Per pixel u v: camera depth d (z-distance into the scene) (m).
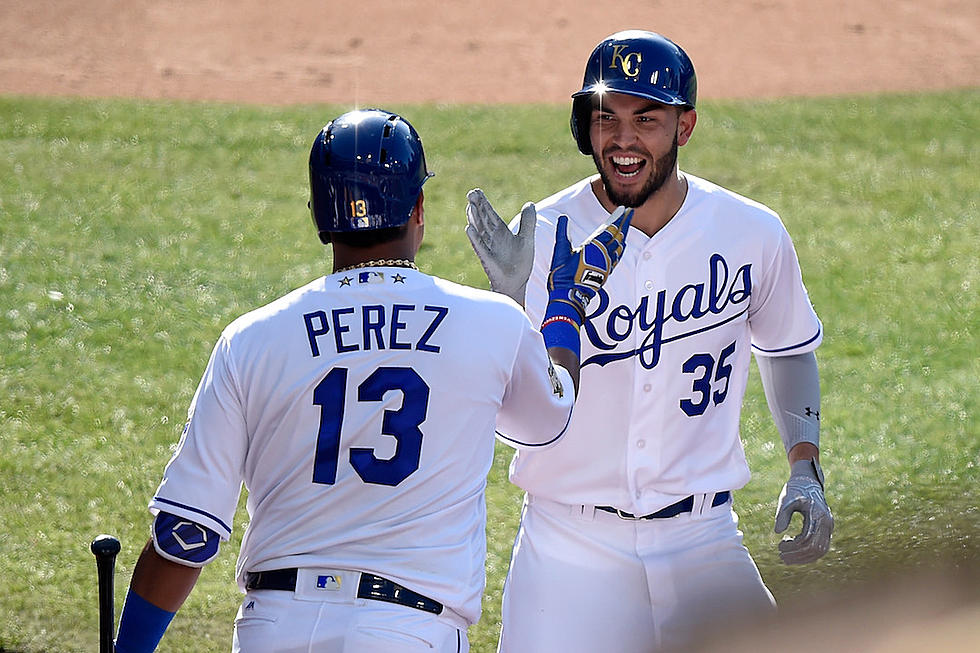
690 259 12.59
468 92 49.44
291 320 9.88
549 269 12.69
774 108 46.59
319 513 9.60
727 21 57.56
